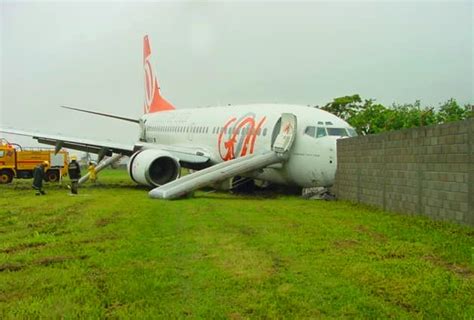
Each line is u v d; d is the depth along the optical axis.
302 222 12.66
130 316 5.84
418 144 13.27
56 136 26.64
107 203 17.86
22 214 14.82
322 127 20.08
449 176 11.84
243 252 9.02
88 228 11.96
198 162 25.95
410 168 13.72
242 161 21.12
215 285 6.98
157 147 26.36
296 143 20.48
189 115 31.33
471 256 8.34
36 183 22.02
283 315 5.84
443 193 12.12
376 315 5.79
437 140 12.34
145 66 42.31
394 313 5.82
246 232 11.17
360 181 17.17
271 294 6.55
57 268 8.09
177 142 31.67
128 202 18.14
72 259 8.68
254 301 6.30
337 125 20.31
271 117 22.19
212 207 16.23
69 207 16.64
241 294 6.59
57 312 6.01
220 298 6.46
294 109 21.86
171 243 9.92
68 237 10.75
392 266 7.89
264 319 5.74
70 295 6.63
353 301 6.25
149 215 14.20
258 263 8.17
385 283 6.96
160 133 34.94
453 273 7.49
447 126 11.88
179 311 5.99
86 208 16.27
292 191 23.88
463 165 11.26
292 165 20.73
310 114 20.89
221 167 21.00
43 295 6.71
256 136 22.53
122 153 27.92
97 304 6.29
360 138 17.06
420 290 6.60
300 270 7.72
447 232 10.68
